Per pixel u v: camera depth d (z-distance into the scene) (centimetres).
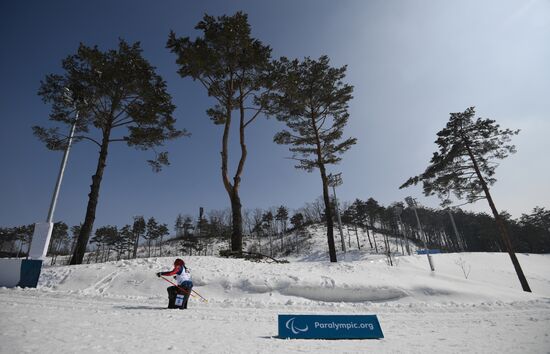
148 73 1644
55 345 311
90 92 1588
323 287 984
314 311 755
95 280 1030
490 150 2141
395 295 979
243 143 1834
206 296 959
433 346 408
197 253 5628
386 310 789
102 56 1588
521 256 3316
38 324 414
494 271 2670
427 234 7381
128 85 1664
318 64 1942
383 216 6388
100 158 1590
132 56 1647
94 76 1565
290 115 2003
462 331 536
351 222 6009
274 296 951
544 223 6006
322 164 1873
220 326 511
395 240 6272
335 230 6962
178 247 6425
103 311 606
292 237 6738
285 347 380
